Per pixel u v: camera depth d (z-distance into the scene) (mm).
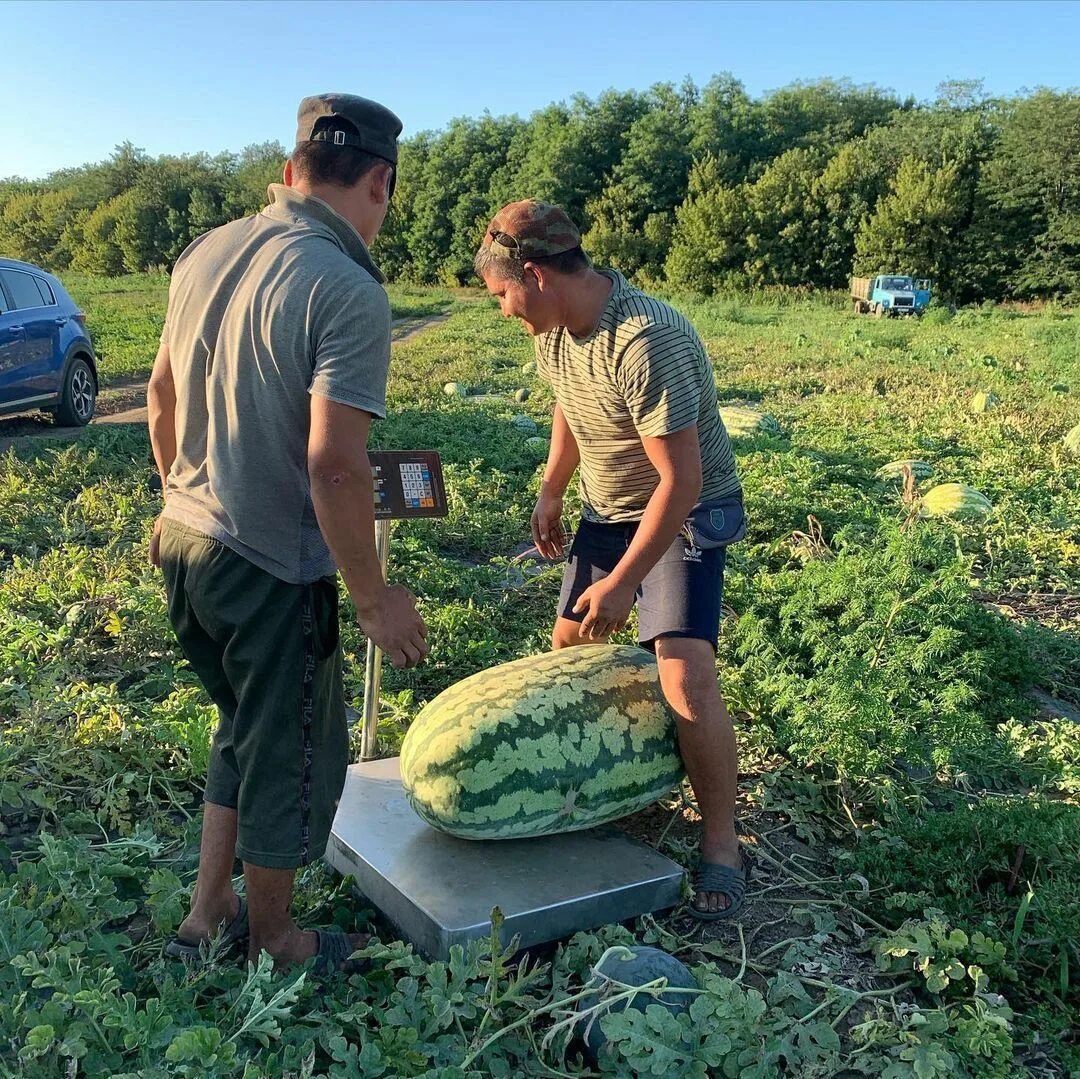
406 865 3016
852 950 3035
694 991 2527
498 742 3070
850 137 75875
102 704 4238
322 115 2488
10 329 11477
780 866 3430
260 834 2502
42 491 8375
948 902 3096
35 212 102688
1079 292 52469
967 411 13875
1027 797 3559
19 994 2346
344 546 2314
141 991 2631
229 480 2410
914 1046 2523
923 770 4172
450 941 2709
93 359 13195
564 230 2953
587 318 3033
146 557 6309
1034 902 3025
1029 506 8359
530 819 3084
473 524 7832
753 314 43031
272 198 2568
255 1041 2438
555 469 3951
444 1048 2381
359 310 2297
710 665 3182
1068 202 53656
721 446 3281
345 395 2258
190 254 2627
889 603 4973
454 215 72562
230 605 2441
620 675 3367
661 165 69312
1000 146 58094
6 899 2672
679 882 3090
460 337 30125
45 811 3592
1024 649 5305
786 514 7887
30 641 4895
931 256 56250
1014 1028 2672
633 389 2961
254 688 2480
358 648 5285
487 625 5629
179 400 2564
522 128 78812
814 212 59281
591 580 3662
